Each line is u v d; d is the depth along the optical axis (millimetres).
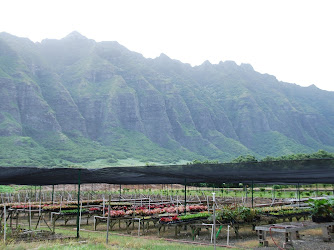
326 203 13039
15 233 12570
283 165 11594
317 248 11453
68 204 22906
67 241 11578
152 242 12211
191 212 17781
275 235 14398
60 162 147375
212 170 13047
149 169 13531
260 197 37750
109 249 10008
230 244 12320
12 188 48438
